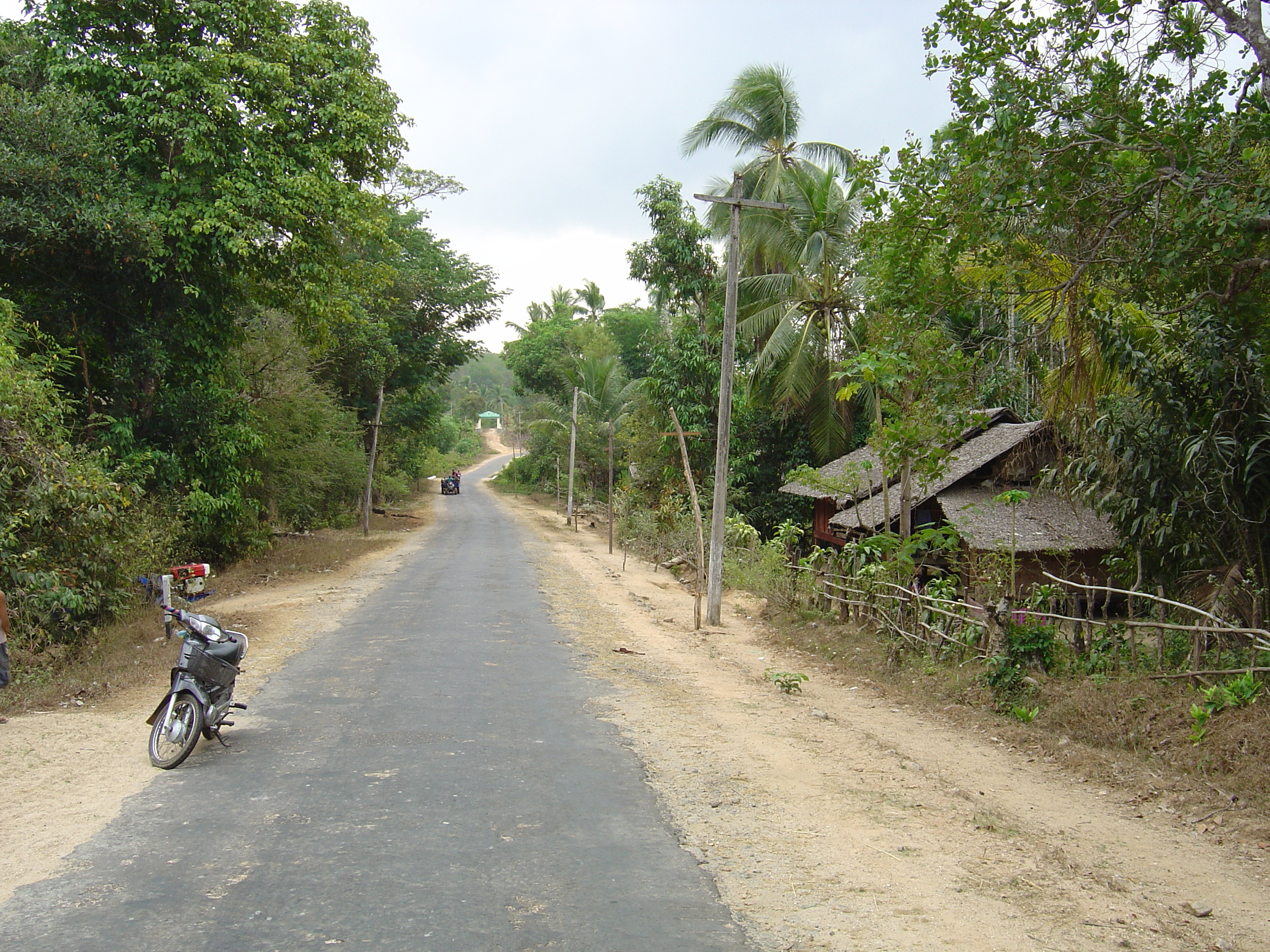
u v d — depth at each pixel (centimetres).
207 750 712
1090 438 952
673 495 2856
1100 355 928
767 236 2634
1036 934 413
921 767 688
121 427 1521
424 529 3816
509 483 7862
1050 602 991
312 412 2538
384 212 2200
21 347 1345
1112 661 848
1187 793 605
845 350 2625
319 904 434
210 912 425
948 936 410
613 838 529
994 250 878
